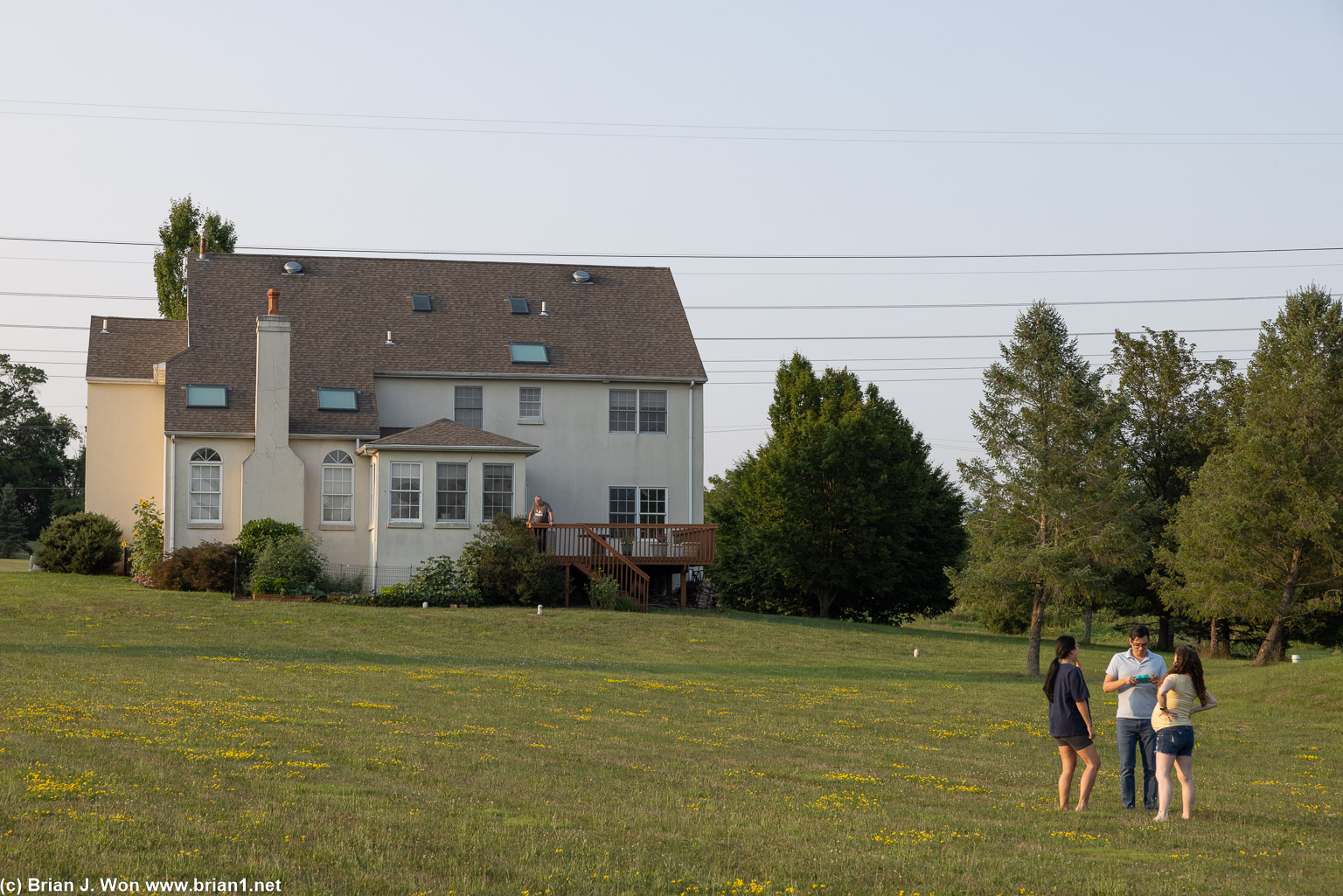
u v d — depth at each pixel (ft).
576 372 138.21
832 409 183.52
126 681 64.44
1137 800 46.42
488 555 119.34
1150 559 150.71
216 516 125.08
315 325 138.62
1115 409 109.91
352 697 63.93
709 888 28.37
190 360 130.72
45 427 294.05
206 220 190.19
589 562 123.95
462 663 86.38
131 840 29.55
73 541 131.03
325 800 36.32
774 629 119.44
